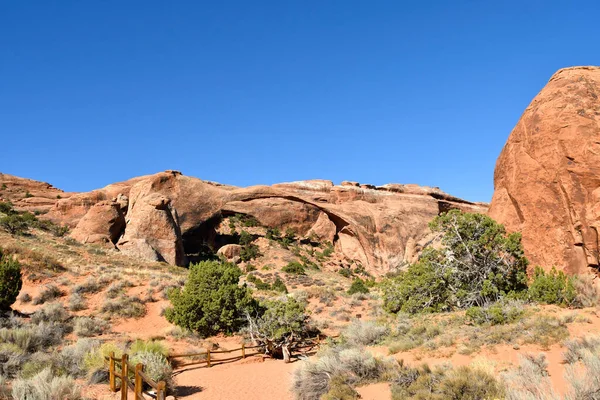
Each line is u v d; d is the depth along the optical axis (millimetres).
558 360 8938
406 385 8711
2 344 12531
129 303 25109
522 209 17703
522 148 18266
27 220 49031
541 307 13805
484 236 17594
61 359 12289
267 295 34594
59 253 34844
